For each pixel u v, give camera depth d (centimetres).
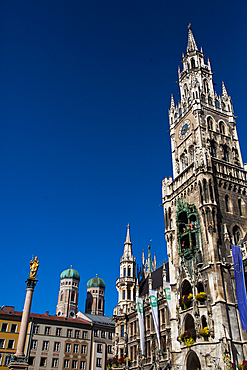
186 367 4759
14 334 8175
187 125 6744
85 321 9688
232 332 4412
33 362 8225
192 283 5162
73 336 9075
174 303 5588
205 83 7300
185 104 7044
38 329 8675
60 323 9062
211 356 4350
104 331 9750
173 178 6856
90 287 19950
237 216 5647
